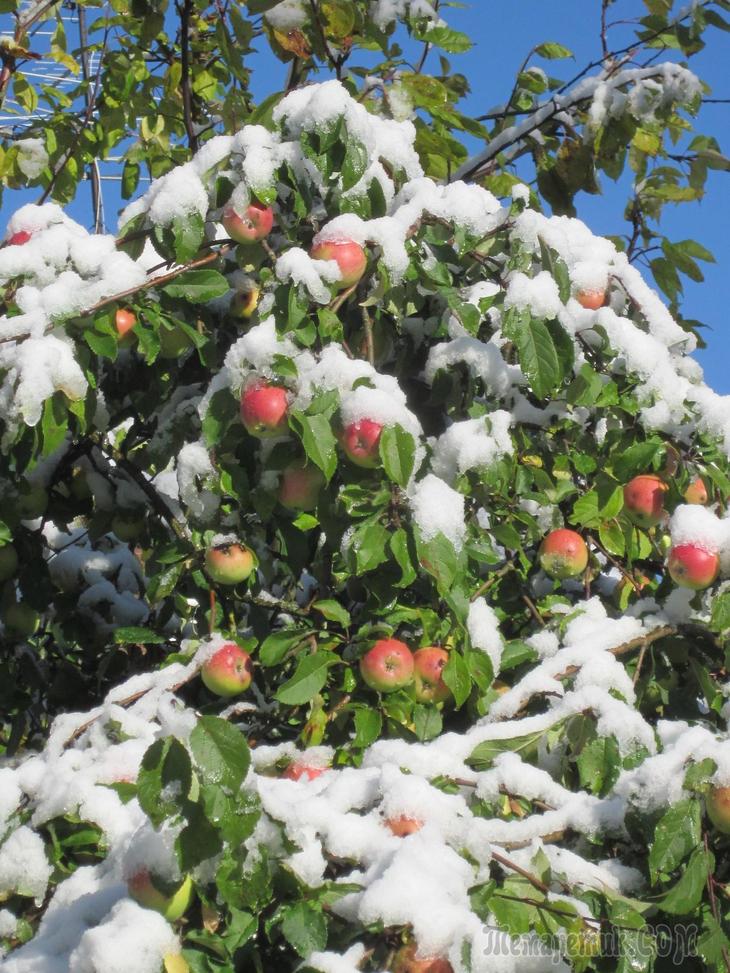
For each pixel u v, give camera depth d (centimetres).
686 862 215
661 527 334
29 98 439
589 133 406
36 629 354
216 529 290
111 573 379
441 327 311
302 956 189
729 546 280
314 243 283
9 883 218
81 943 180
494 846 211
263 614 309
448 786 228
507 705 265
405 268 283
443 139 379
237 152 289
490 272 309
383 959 192
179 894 193
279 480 276
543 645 293
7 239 300
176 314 300
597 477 301
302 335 267
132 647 356
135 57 446
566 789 235
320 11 362
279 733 303
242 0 421
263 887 189
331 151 283
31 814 229
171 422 319
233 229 290
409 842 196
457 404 302
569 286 288
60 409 263
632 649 298
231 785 177
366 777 221
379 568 272
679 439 300
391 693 278
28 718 382
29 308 269
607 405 291
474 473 278
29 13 447
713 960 207
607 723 244
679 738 222
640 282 317
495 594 318
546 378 275
